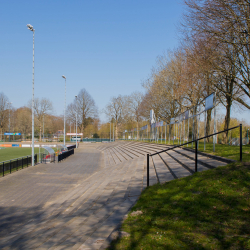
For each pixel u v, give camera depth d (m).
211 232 4.55
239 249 3.86
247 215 5.02
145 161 18.12
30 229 6.86
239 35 14.44
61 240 5.29
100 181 14.12
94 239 4.82
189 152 14.91
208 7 13.77
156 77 35.97
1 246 5.42
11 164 18.66
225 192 6.12
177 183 7.68
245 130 35.50
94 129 89.94
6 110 76.12
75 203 9.66
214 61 17.88
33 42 23.88
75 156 34.31
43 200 10.94
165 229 4.85
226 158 9.13
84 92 74.56
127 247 4.16
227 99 22.19
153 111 41.34
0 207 9.88
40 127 76.19
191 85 24.22
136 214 5.98
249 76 17.31
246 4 12.03
